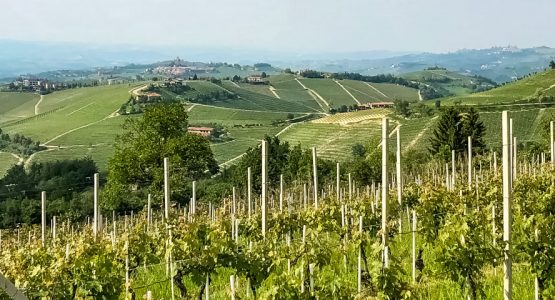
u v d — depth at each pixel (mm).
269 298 10359
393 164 50000
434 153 57531
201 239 15281
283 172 49562
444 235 11742
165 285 15469
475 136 55844
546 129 48438
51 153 110562
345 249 14656
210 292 15055
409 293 10594
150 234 20094
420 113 101312
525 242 11938
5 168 98438
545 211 18719
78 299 12391
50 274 12406
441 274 12172
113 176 42031
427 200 20469
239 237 23594
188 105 154875
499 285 13586
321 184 45844
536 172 31531
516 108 95688
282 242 18641
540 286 12141
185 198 43000
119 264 15789
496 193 21781
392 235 17453
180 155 42000
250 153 49438
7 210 44250
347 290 10750
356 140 98125
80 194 54844
